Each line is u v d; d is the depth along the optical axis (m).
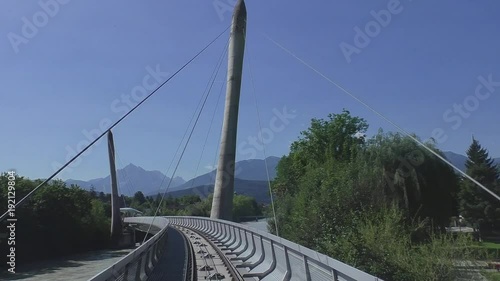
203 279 14.41
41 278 37.22
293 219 27.44
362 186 25.20
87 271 41.44
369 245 16.16
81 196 67.00
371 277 5.77
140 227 82.38
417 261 15.27
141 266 12.88
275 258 13.38
